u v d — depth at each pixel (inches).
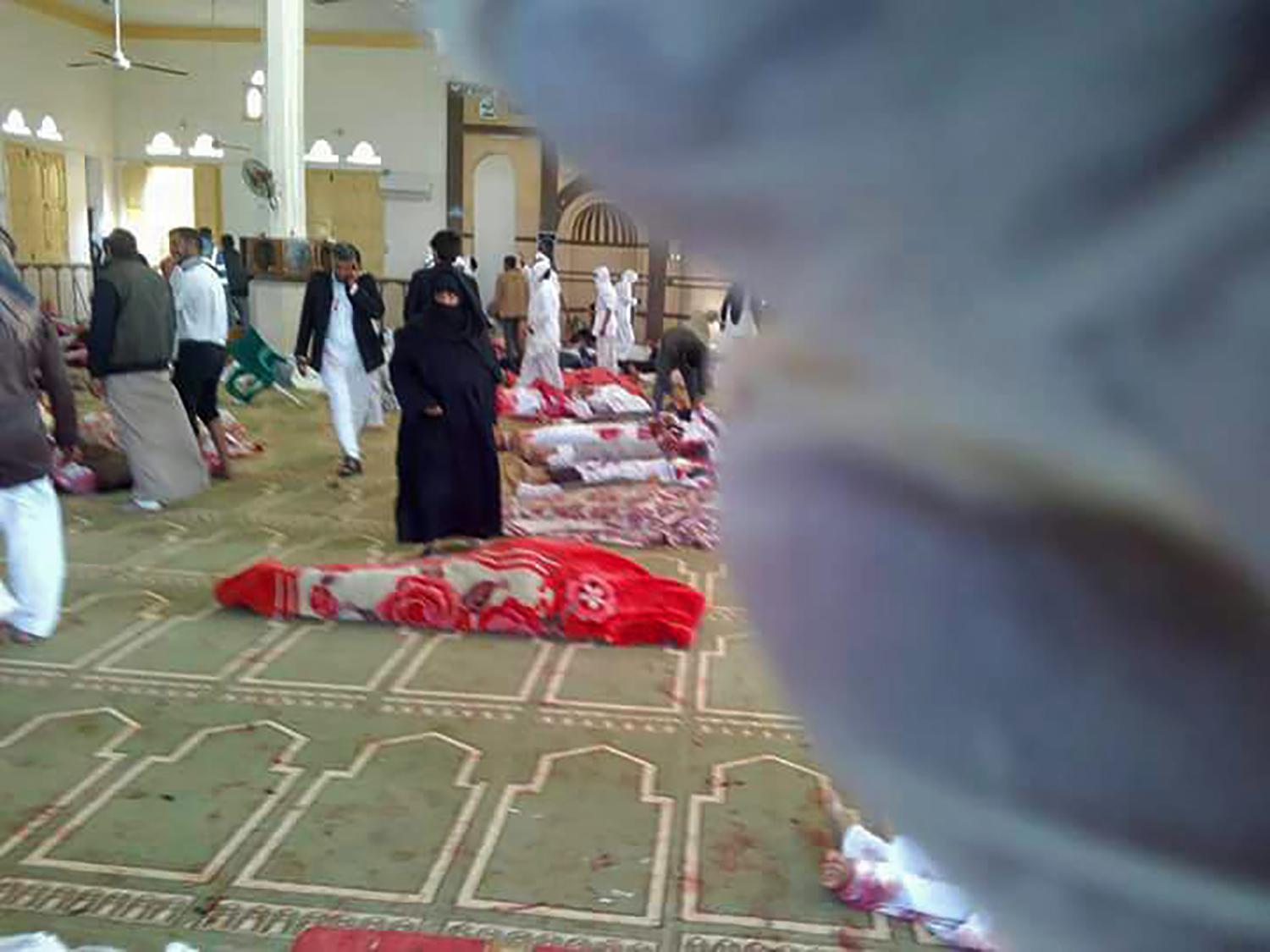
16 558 155.3
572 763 126.6
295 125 490.3
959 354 13.6
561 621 166.4
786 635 16.4
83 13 716.7
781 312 15.4
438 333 206.7
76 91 717.3
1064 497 13.6
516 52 14.9
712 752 130.3
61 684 143.1
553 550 180.5
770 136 13.7
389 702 141.8
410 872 103.7
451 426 206.7
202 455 266.1
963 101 13.0
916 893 97.7
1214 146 12.3
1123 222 12.7
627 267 548.7
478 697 144.4
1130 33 12.3
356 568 174.1
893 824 17.1
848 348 14.5
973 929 90.3
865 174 13.5
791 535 15.9
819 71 13.4
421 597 168.1
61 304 709.3
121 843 106.3
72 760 122.6
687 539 228.8
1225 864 14.0
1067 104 12.6
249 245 484.1
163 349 237.5
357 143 727.7
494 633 167.6
